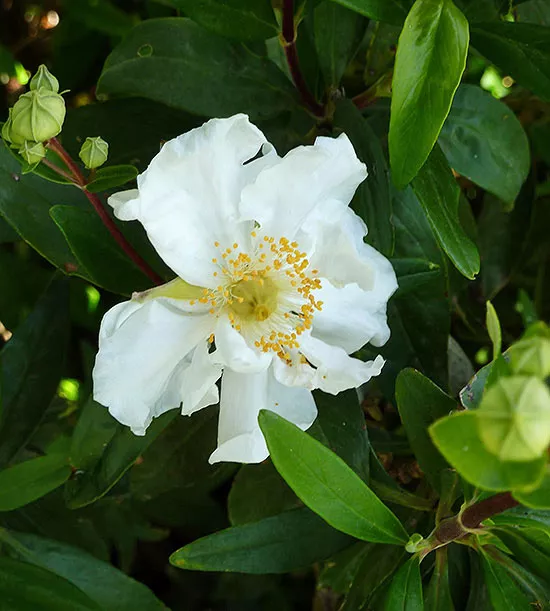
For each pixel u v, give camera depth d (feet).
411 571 0.87
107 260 0.93
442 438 0.69
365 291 0.92
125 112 1.06
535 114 1.24
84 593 0.93
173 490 1.17
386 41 1.09
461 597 1.00
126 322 0.88
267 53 1.09
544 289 1.32
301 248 0.91
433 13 0.85
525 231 1.26
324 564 1.13
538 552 0.86
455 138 1.06
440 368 1.08
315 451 0.82
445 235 0.91
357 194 0.98
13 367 1.03
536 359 0.66
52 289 1.03
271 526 0.91
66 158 0.86
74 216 0.90
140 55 1.00
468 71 1.24
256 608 1.30
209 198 0.88
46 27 1.35
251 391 0.92
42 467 0.94
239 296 0.94
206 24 0.95
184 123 1.06
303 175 0.88
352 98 1.09
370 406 1.17
